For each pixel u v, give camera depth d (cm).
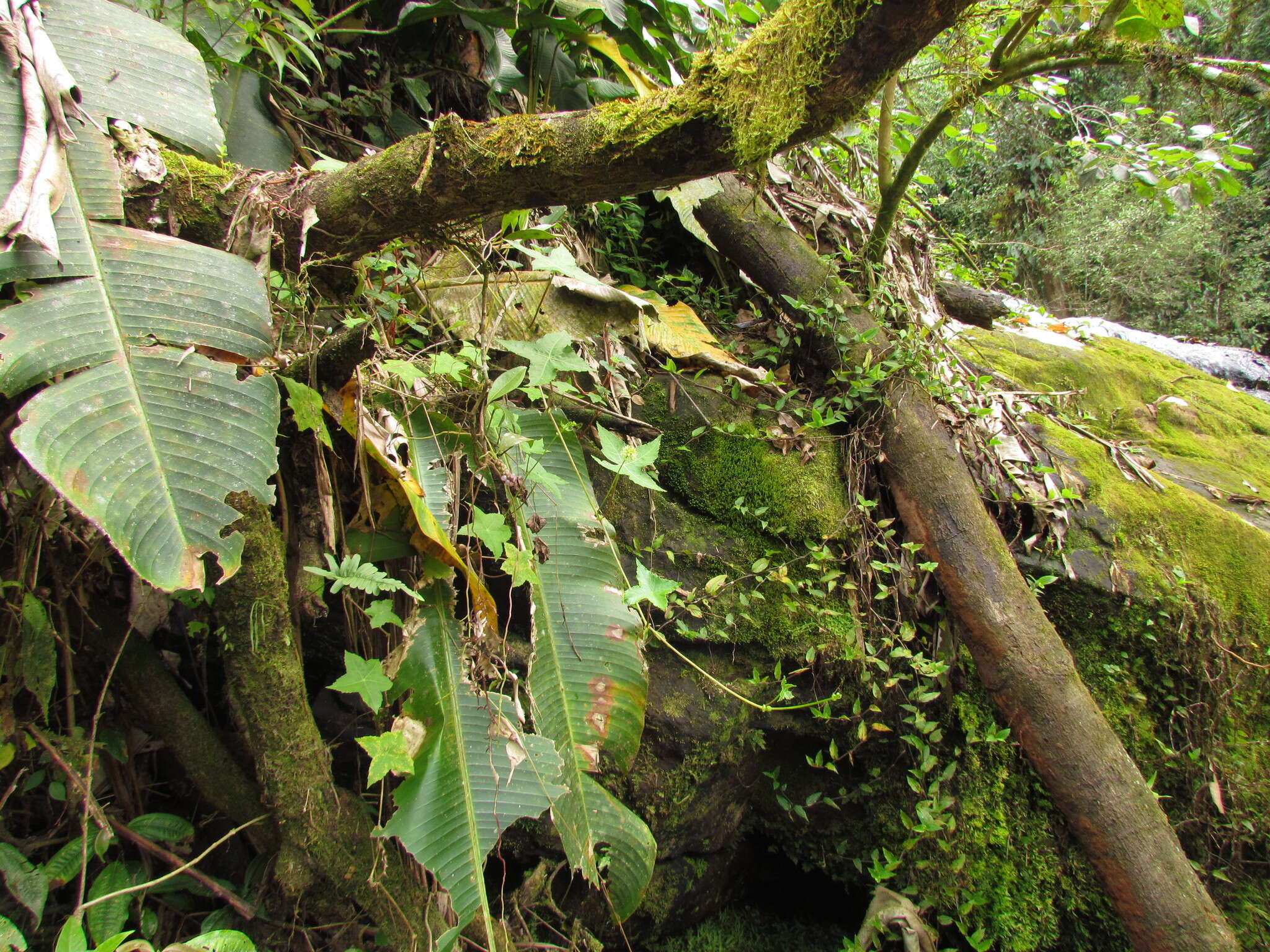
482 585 153
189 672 194
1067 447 248
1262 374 484
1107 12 159
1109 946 211
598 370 205
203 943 122
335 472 164
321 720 200
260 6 192
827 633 203
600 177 128
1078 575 220
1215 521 239
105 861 172
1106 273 814
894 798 221
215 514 103
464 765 149
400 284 180
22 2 118
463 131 130
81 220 112
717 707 203
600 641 165
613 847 159
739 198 240
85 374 103
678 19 271
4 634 147
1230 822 220
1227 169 224
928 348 236
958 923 210
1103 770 181
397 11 246
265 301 120
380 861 161
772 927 251
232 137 201
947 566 200
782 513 208
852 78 113
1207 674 222
